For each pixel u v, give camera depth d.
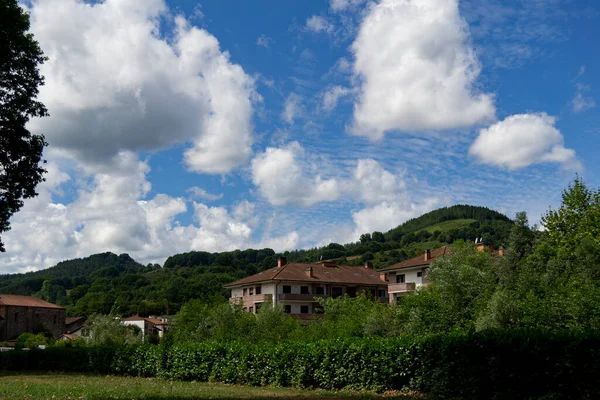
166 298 114.00
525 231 52.56
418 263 68.75
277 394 19.03
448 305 36.53
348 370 20.41
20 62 25.27
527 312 30.58
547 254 43.09
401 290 69.56
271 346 24.97
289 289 72.19
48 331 103.62
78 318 121.31
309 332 43.75
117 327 62.97
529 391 14.49
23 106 25.73
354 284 75.62
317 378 21.62
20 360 40.91
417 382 17.66
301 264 79.00
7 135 25.64
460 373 16.17
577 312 28.19
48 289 159.12
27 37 25.42
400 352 18.55
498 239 123.19
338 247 174.12
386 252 144.12
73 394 18.56
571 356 13.82
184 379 29.28
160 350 31.45
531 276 37.59
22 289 174.25
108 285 140.00
